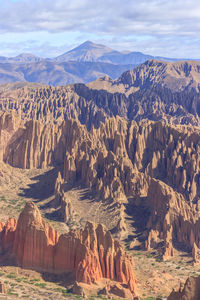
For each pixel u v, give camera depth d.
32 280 138.88
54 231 149.88
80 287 130.25
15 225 163.12
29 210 151.62
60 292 130.12
